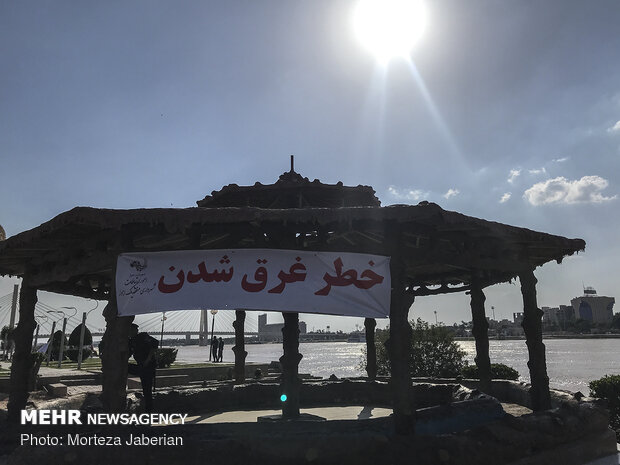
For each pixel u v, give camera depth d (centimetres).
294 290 694
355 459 584
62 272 802
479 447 633
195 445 579
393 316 710
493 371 1664
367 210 674
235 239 759
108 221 647
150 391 984
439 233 798
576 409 817
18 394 849
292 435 597
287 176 1004
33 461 580
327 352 13550
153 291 689
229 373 2350
